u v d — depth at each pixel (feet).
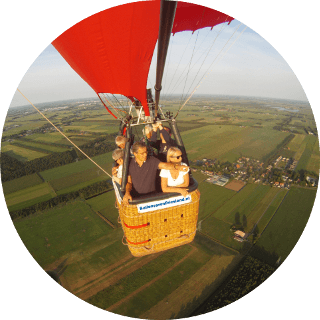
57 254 135.95
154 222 10.41
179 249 130.62
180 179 10.54
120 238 147.43
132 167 10.46
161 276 111.45
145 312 91.97
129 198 9.94
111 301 98.58
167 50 7.93
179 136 12.07
